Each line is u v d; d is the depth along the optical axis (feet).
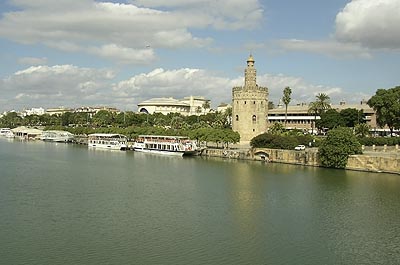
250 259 177.58
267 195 292.40
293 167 435.12
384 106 531.91
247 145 606.14
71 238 200.03
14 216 235.61
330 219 233.96
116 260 174.60
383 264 174.70
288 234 208.95
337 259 179.01
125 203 268.00
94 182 343.46
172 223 224.74
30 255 179.01
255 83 617.21
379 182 338.13
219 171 407.44
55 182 342.44
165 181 349.20
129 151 651.66
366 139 504.02
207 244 193.67
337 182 339.57
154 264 170.91
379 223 227.40
